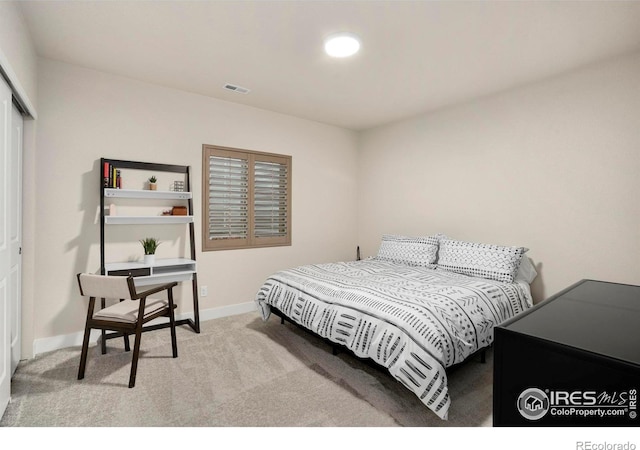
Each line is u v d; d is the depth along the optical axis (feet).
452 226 12.69
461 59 8.94
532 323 2.53
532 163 10.45
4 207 6.17
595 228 9.20
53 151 9.08
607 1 6.47
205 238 11.84
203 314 11.82
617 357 1.89
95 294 7.46
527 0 6.45
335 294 8.16
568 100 9.68
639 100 8.44
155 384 7.22
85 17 7.07
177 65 9.39
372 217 15.98
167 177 11.00
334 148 15.65
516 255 9.71
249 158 12.92
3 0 5.61
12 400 6.54
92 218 9.65
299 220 14.51
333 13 6.91
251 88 11.07
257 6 6.69
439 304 6.97
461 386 7.16
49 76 9.02
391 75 9.98
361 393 6.89
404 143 14.51
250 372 7.80
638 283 8.51
